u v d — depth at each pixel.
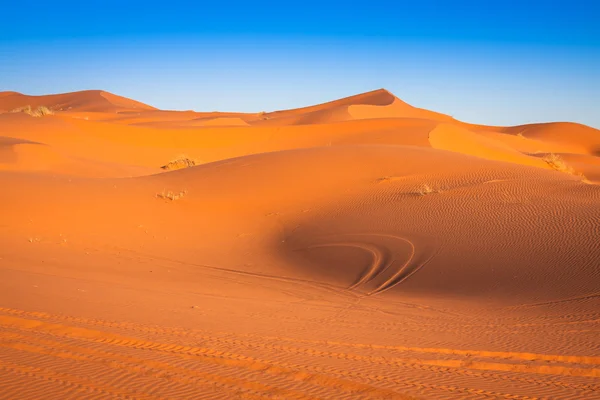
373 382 7.29
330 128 67.88
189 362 7.45
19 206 22.58
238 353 8.09
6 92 160.50
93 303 10.93
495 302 14.05
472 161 32.12
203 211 26.09
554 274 15.72
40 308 9.86
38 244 19.00
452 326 11.28
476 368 8.41
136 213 24.48
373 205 25.50
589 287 14.45
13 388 6.00
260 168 32.09
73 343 7.81
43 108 64.56
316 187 29.19
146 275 16.27
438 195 25.33
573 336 10.56
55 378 6.39
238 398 6.30
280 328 10.21
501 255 17.81
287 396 6.51
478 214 22.08
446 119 139.38
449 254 18.61
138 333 8.74
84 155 53.56
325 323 11.05
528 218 20.70
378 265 18.52
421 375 7.81
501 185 25.84
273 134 66.12
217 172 31.95
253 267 18.95
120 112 131.75
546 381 7.91
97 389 6.18
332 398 6.58
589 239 17.73
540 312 12.82
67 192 25.31
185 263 18.84
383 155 33.72
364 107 118.38
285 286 16.14
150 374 6.82
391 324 11.31
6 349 7.28
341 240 21.59
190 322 10.03
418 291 15.70
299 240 22.45
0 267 14.91
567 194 23.59
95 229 21.81
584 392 7.48
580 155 79.75
